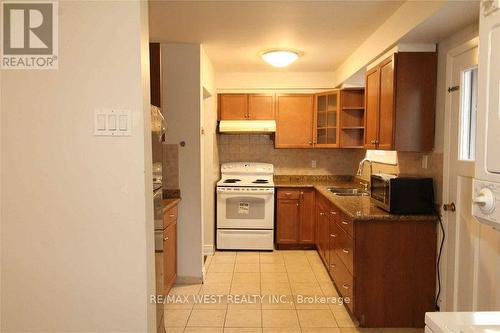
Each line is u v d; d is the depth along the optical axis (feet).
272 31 9.27
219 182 14.21
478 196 2.97
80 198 4.60
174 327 7.99
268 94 14.48
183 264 10.72
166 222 9.19
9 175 4.58
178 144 10.78
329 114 14.03
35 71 4.49
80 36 4.46
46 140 4.55
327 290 10.03
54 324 4.72
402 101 8.09
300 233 13.91
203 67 11.11
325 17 8.20
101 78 4.50
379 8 7.70
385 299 7.86
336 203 9.38
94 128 4.53
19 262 4.66
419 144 8.09
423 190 7.82
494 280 6.18
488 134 2.85
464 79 6.97
